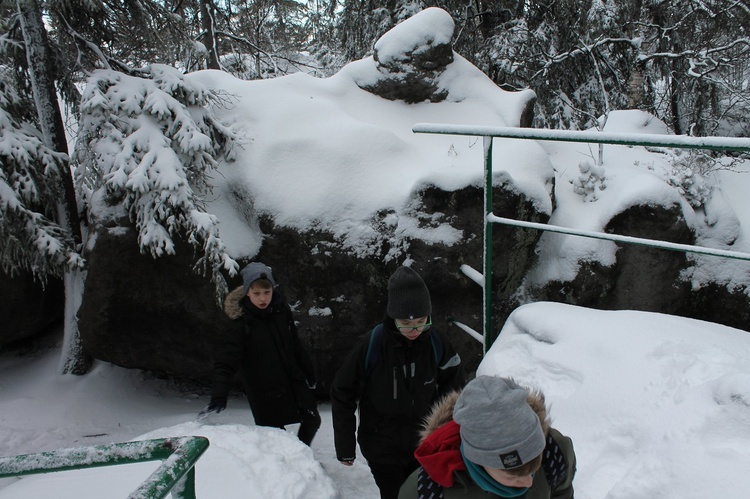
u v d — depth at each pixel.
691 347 2.34
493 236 4.57
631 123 6.39
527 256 4.79
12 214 4.66
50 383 5.36
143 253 4.62
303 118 5.11
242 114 5.20
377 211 4.62
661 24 8.75
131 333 4.91
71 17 5.49
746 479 1.73
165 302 4.83
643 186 4.85
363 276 4.68
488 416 1.18
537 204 4.64
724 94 8.55
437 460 1.29
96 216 4.70
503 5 9.49
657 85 9.23
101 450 1.46
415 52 5.61
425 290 2.23
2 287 5.28
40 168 5.06
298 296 4.79
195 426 2.74
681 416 2.03
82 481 2.33
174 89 4.79
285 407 3.16
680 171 5.19
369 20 9.62
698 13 8.24
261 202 4.71
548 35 8.99
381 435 2.45
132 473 2.37
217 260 4.44
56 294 5.77
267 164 4.80
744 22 8.27
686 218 4.89
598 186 5.11
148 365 5.10
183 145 4.57
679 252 4.87
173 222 4.44
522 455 1.16
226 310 3.05
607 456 2.09
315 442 4.06
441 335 2.44
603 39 8.22
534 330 2.90
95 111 4.53
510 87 9.69
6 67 5.56
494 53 8.81
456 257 4.58
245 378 3.10
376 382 2.38
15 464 1.45
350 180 4.72
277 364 3.07
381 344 2.36
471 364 4.86
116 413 5.05
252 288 2.93
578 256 4.83
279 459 2.46
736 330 2.63
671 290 4.88
